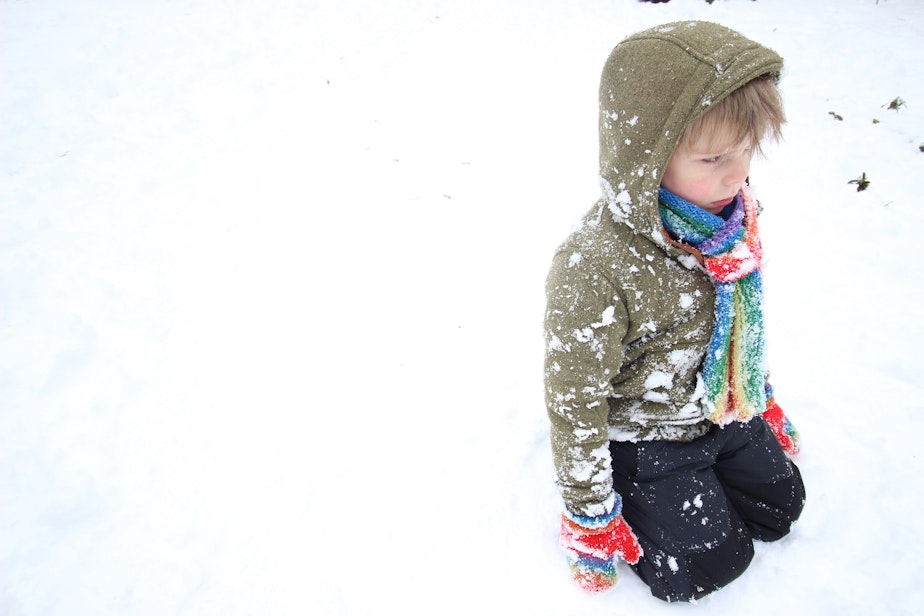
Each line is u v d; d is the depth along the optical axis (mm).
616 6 6066
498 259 3232
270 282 3129
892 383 2367
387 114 4578
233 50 5457
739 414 1589
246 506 2125
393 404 2465
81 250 3305
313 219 3574
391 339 2781
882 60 4656
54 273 3141
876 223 3211
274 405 2484
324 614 1837
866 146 3781
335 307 2975
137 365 2662
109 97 4719
